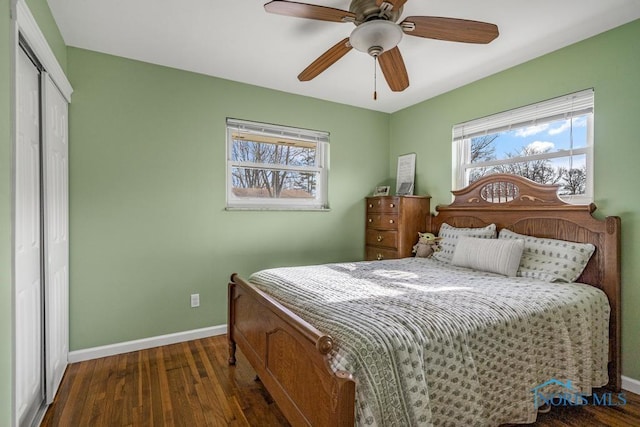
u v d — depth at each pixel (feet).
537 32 7.34
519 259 7.76
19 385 5.18
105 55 8.42
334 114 12.20
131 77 8.73
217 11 6.68
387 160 13.51
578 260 7.19
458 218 10.42
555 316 5.73
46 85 6.14
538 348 5.44
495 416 4.89
